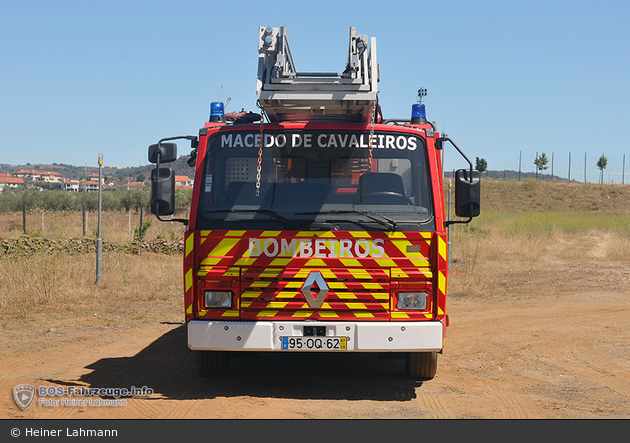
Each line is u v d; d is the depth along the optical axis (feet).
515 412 18.33
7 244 56.90
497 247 74.64
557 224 114.11
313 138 19.84
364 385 21.65
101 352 26.66
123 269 50.03
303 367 24.52
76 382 21.47
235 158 19.88
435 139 20.04
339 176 19.70
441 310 18.89
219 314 18.85
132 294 42.70
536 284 51.29
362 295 18.74
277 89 18.97
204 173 19.70
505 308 40.22
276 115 20.51
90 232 79.51
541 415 18.02
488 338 30.71
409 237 18.93
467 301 43.24
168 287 46.09
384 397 20.01
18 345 27.73
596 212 228.63
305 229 18.80
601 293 46.57
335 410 18.21
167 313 36.99
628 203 240.53
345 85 18.99
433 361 21.72
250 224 18.97
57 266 45.14
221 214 19.19
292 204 19.31
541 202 240.32
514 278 55.36
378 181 19.67
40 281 41.22
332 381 22.21
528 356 26.71
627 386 21.86
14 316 34.65
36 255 49.96
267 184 19.62
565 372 23.94
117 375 22.61
